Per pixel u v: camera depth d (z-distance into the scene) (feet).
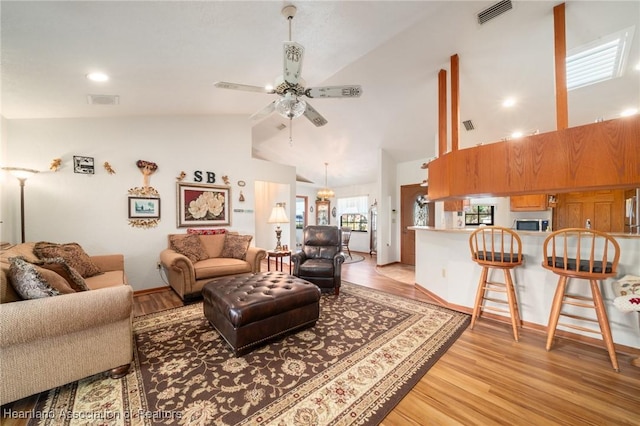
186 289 10.51
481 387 5.40
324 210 29.86
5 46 5.80
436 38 8.35
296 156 22.21
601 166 6.59
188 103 11.66
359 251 27.37
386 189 19.54
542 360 6.39
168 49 6.87
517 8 7.01
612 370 5.96
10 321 4.38
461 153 8.93
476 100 11.94
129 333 5.77
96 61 6.91
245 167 15.90
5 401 4.50
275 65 8.62
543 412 4.71
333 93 7.46
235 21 6.07
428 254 12.02
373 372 5.90
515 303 7.89
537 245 8.15
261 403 4.92
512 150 7.90
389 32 7.72
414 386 5.44
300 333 7.81
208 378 5.66
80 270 8.80
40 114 9.80
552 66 9.09
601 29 7.39
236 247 13.01
